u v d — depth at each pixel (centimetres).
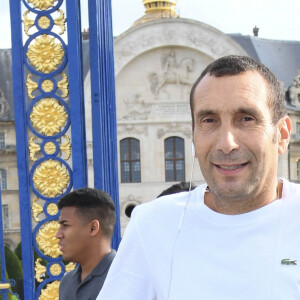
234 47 5822
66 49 645
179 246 255
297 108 6531
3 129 6084
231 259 243
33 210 652
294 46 7031
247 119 244
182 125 5897
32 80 650
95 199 539
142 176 5919
